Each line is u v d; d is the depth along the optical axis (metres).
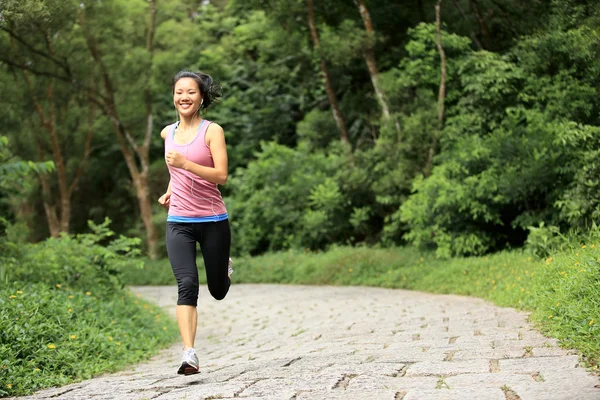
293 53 17.11
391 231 14.83
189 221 4.16
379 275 12.88
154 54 19.86
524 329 5.18
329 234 16.55
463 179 11.84
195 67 21.67
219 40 24.11
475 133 12.66
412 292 10.75
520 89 12.27
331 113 18.58
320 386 3.42
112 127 21.11
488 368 3.62
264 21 18.25
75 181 21.02
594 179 9.08
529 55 11.14
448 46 13.31
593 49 9.02
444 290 10.19
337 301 10.17
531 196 11.22
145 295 13.45
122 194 25.80
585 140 9.58
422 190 12.48
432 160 13.50
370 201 15.99
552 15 10.05
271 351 5.72
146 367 5.44
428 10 15.12
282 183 17.95
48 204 21.23
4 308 5.25
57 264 8.06
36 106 17.66
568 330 4.43
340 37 15.21
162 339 7.36
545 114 10.96
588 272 5.47
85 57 16.30
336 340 5.86
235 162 21.69
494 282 9.20
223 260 4.26
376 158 15.17
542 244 9.06
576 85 9.97
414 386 3.27
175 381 4.03
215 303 11.53
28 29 9.42
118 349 5.82
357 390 3.27
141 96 19.83
